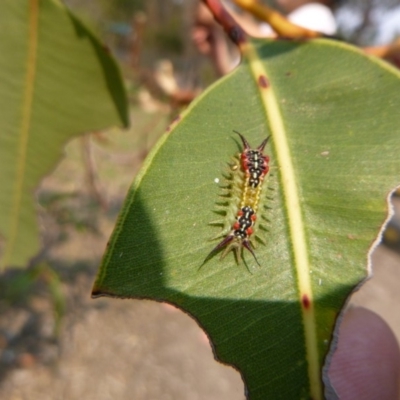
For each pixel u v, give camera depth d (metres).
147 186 0.07
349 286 0.07
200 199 0.07
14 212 0.12
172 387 0.28
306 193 0.07
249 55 0.08
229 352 0.07
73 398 0.26
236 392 0.28
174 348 0.30
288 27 0.09
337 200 0.07
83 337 0.29
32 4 0.10
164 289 0.07
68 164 0.38
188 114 0.08
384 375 0.10
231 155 0.08
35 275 0.22
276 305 0.07
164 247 0.07
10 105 0.11
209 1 0.08
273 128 0.08
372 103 0.08
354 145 0.08
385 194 0.07
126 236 0.07
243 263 0.07
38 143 0.11
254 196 0.07
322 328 0.07
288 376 0.07
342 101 0.08
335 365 0.09
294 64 0.08
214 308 0.07
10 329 0.29
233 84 0.08
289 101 0.08
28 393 0.26
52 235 0.33
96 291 0.07
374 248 0.07
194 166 0.07
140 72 0.15
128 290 0.07
